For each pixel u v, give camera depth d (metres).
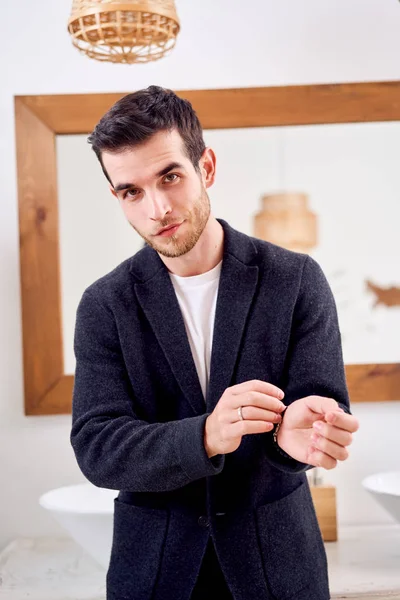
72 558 1.91
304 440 1.05
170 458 1.05
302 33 2.13
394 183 2.11
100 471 1.12
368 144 2.11
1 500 2.12
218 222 1.27
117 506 1.22
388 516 2.14
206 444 1.04
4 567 1.84
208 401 1.17
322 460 1.00
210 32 2.12
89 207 2.11
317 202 2.11
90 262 2.11
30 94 2.12
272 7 2.13
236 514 1.15
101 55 1.91
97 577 1.75
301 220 2.11
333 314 1.21
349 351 2.11
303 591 1.17
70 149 2.12
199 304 1.22
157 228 1.11
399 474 1.99
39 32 2.12
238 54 2.13
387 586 1.60
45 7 2.12
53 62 2.12
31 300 2.10
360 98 2.11
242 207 2.11
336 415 0.97
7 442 2.12
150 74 2.13
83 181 2.11
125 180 1.10
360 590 1.59
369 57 2.14
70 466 2.12
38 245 2.10
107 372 1.21
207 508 1.15
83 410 1.20
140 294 1.22
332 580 1.65
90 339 1.23
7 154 2.13
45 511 2.12
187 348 1.19
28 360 2.10
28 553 1.96
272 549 1.15
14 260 2.12
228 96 2.10
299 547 1.18
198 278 1.22
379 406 2.13
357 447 2.13
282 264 1.21
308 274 1.20
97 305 1.23
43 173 2.11
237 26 2.13
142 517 1.18
